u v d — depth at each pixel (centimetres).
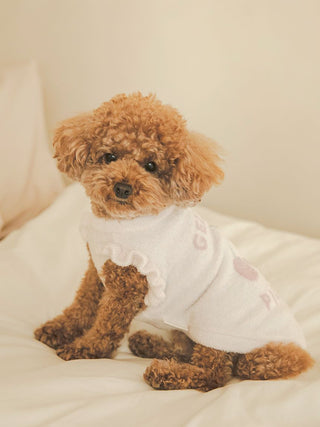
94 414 88
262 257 179
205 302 116
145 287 116
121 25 213
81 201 195
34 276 149
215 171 118
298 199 218
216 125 218
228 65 207
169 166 113
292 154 212
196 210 208
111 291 118
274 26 197
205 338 114
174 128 111
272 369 110
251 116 212
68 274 155
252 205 226
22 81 204
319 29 192
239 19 200
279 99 206
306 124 206
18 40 231
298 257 181
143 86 220
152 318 123
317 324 140
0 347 109
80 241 172
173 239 117
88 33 219
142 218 116
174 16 206
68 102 234
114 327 119
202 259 118
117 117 109
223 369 114
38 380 95
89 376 102
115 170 108
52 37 225
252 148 217
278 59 201
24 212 192
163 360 120
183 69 213
